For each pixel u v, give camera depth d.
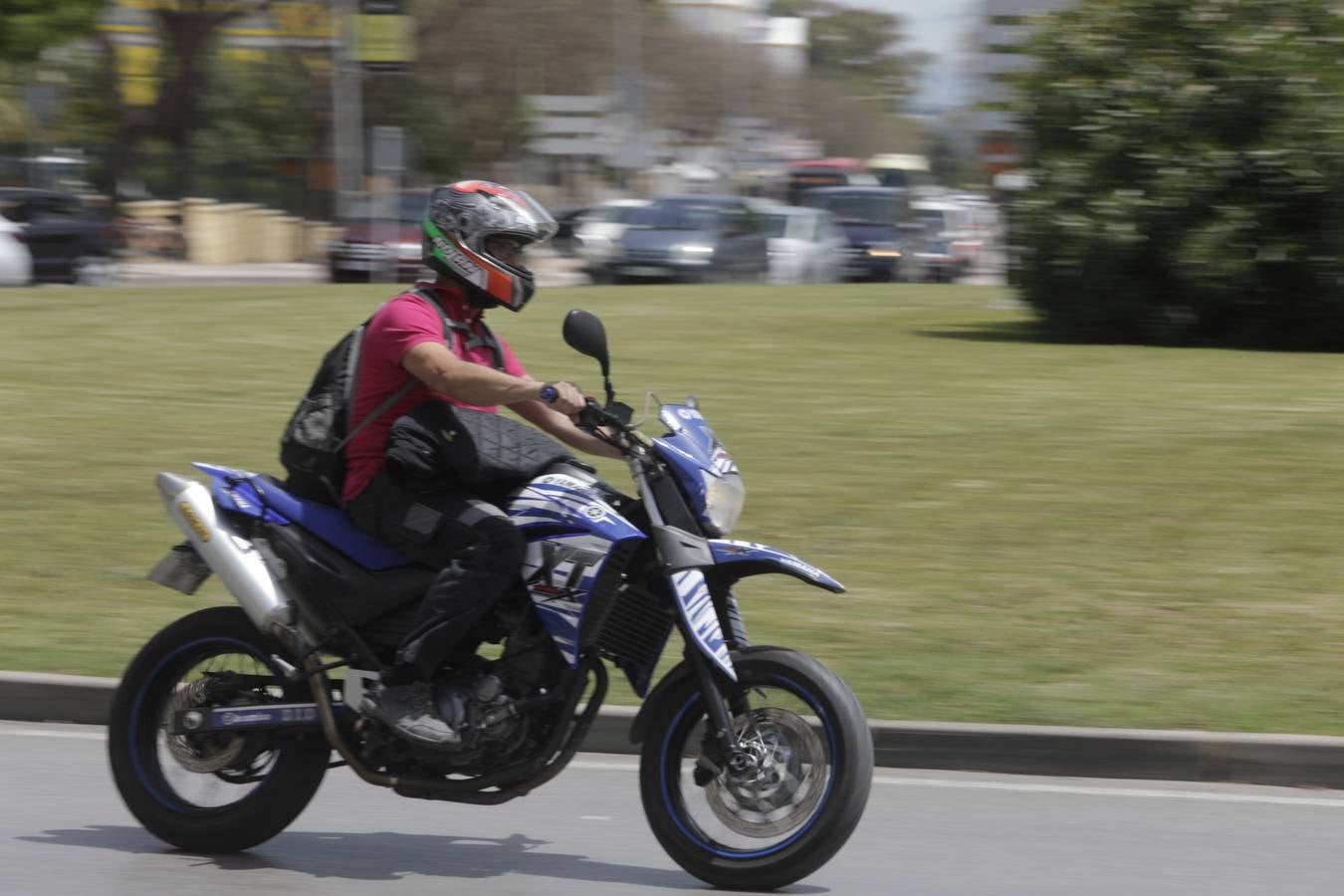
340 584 13.89
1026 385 37.56
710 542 13.37
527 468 13.70
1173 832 15.13
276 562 14.23
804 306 56.78
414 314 13.67
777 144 199.00
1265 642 20.14
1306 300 44.59
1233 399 35.31
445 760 13.47
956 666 19.31
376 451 13.80
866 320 52.00
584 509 13.35
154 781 14.66
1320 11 45.31
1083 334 47.41
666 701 13.68
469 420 13.73
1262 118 44.81
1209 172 44.59
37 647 19.95
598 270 74.19
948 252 90.44
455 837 15.03
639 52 161.38
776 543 24.67
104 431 32.22
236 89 128.88
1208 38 45.12
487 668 13.64
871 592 22.34
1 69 104.62
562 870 14.13
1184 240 44.81
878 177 152.75
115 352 42.34
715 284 72.19
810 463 29.42
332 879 13.83
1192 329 46.34
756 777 13.27
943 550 24.30
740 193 169.88
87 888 13.51
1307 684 18.61
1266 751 16.67
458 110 142.75
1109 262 45.62
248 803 14.28
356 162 97.94
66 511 26.62
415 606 13.80
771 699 14.67
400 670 13.48
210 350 42.78
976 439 31.28
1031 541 24.69
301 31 124.06
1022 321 52.31
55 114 121.00
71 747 17.58
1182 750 16.83
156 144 126.38
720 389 36.97
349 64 97.12
